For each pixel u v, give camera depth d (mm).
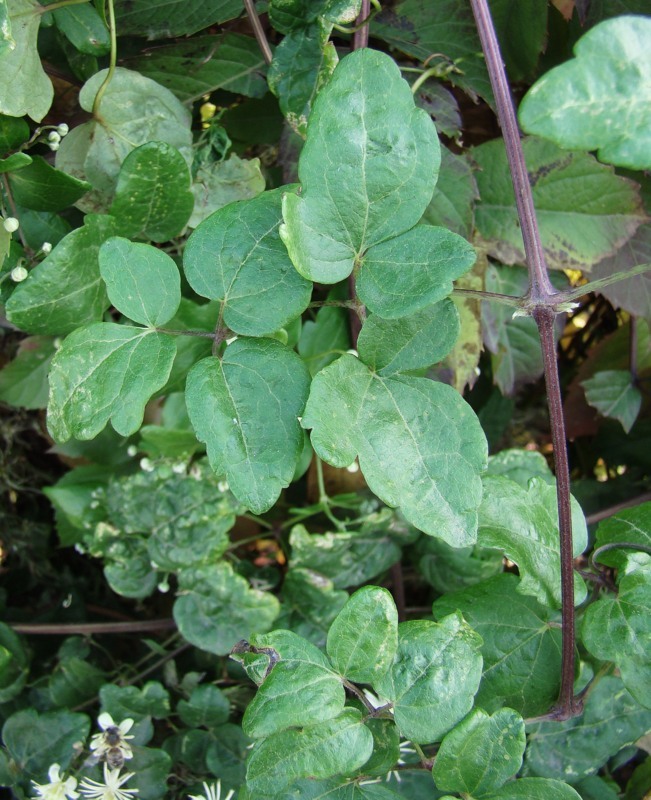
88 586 418
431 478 225
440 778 234
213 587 334
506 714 232
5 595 394
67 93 306
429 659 233
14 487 400
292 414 226
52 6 261
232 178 300
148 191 263
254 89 307
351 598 227
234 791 312
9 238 260
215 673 365
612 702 290
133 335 235
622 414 378
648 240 336
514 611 269
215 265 230
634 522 264
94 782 298
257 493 221
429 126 217
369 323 230
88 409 230
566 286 350
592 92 190
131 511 338
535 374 352
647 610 243
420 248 218
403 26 301
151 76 303
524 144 310
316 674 228
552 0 318
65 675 340
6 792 324
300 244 216
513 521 256
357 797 237
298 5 262
